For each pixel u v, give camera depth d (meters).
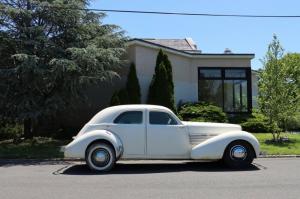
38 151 19.61
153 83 24.91
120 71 25.86
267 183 11.30
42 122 25.52
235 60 29.36
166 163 15.88
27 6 21.62
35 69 19.50
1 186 11.29
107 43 21.97
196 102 27.42
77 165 15.88
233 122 27.19
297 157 18.03
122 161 16.66
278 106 21.75
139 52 25.66
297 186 10.83
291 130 28.66
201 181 11.75
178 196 9.67
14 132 25.25
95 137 13.84
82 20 22.25
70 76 20.33
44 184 11.55
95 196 9.80
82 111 26.12
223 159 14.61
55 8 21.28
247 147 14.39
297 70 22.58
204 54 28.84
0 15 20.69
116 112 14.30
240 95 29.36
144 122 14.24
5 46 21.05
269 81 22.06
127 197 9.63
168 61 25.14
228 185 11.06
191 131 14.43
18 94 20.67
